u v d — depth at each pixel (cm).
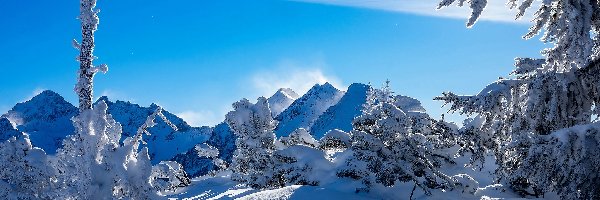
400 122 1245
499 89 867
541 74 845
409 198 1251
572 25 755
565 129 763
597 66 812
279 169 1464
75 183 1155
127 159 1126
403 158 1255
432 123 1328
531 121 834
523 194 1129
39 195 1288
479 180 1358
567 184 753
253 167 1600
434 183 1260
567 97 827
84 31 1140
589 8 772
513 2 846
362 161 1295
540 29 841
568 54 761
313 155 1442
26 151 1309
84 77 1149
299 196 1103
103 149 1115
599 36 816
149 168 1134
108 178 1105
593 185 737
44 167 1301
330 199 1088
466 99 880
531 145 792
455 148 1466
